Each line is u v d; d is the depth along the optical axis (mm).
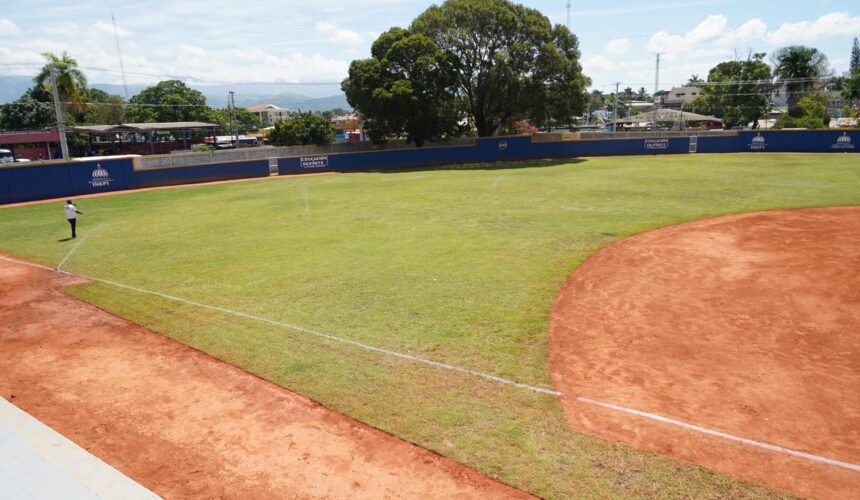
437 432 7117
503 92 52906
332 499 5902
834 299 11656
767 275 13477
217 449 6934
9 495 3014
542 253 16125
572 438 6895
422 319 11109
